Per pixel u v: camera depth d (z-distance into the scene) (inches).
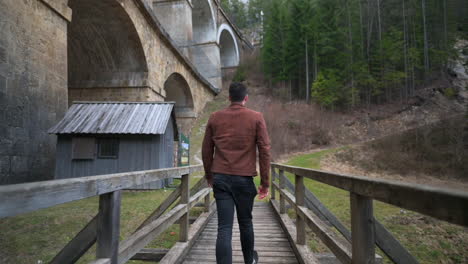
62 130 337.7
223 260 76.4
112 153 363.6
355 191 51.5
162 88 723.4
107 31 559.5
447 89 910.4
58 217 235.6
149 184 383.9
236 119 87.3
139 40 577.6
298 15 1252.5
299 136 851.4
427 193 29.9
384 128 852.0
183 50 1123.9
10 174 271.1
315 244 207.8
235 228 186.5
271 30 1364.4
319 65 1172.5
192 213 266.1
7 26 269.9
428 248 214.1
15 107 278.5
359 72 1034.7
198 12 1437.0
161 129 355.3
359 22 1152.8
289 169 144.9
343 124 925.8
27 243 180.9
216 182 83.0
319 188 415.5
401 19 1143.0
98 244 59.1
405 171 570.9
